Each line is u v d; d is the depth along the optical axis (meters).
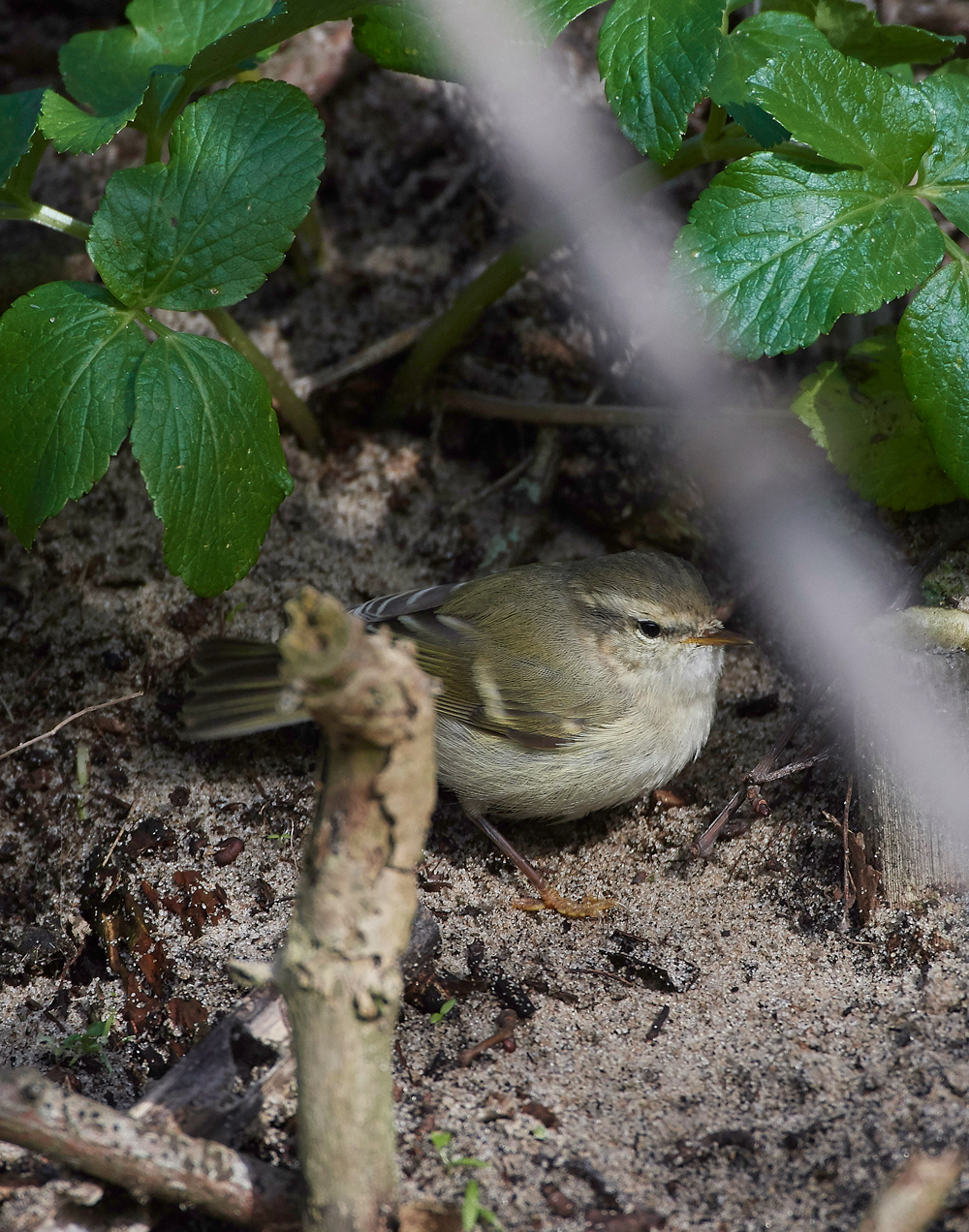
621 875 8.41
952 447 7.32
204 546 7.15
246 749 8.91
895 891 7.29
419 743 4.22
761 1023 6.76
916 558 8.84
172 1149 5.09
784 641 9.38
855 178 7.25
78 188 11.45
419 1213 4.94
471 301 9.66
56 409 6.98
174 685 9.21
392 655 4.11
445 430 10.51
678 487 10.01
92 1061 7.12
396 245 11.11
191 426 7.04
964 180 7.33
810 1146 5.81
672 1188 5.66
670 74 6.96
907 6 10.81
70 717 8.65
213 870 8.20
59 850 8.46
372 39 7.66
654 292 10.49
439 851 8.65
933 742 7.10
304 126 7.23
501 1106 6.23
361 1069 4.68
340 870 4.49
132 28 8.49
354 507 10.18
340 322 10.85
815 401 8.63
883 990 6.84
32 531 7.01
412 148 11.30
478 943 7.77
